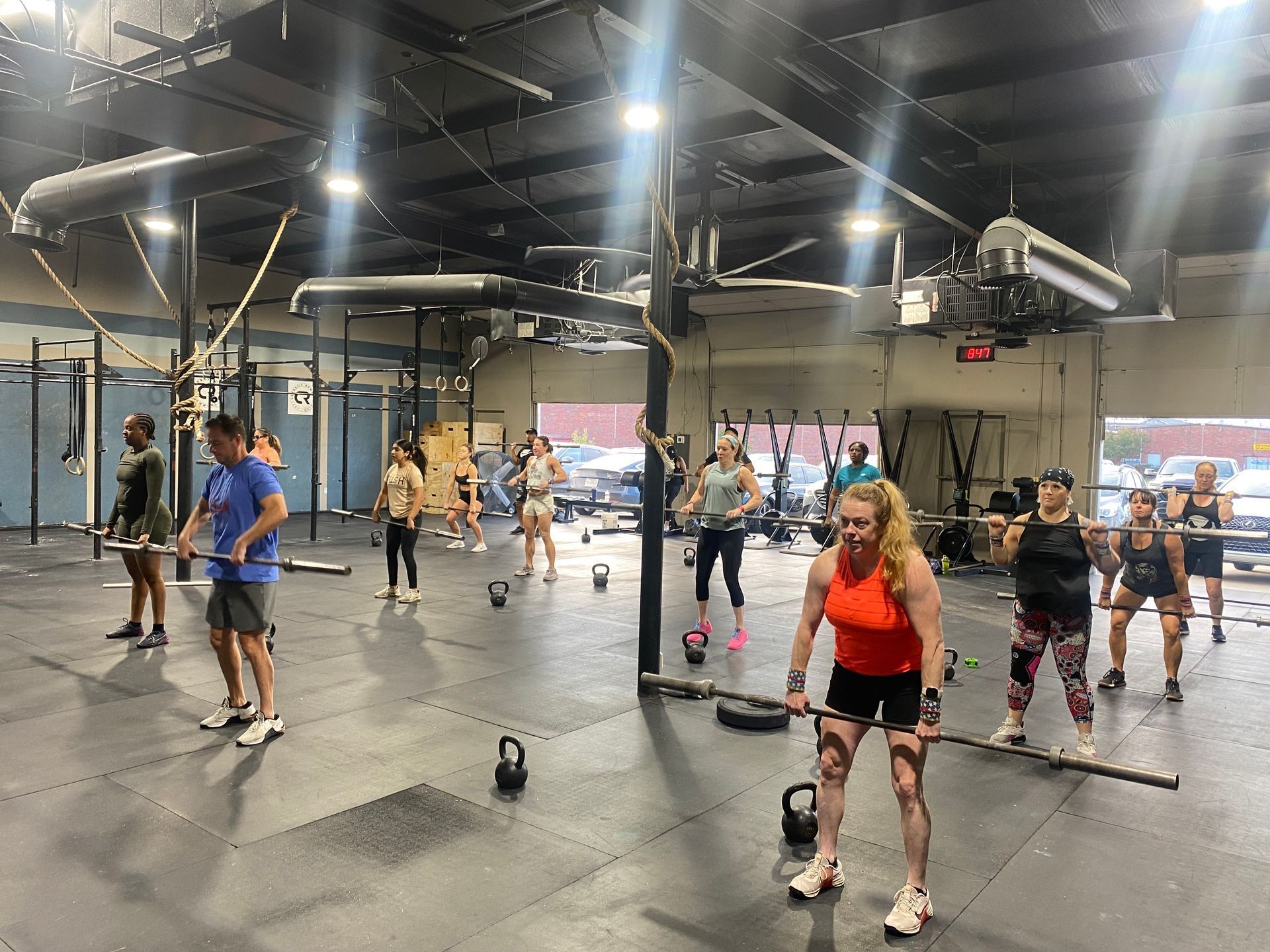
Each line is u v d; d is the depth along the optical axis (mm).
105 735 4367
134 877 3004
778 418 14562
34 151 8953
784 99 5812
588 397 16891
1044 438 12047
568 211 10062
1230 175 8180
